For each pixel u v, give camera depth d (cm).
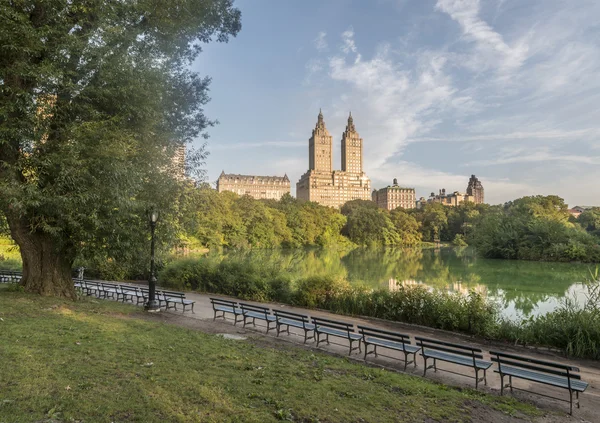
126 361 730
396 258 6781
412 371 939
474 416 644
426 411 634
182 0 1439
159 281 2492
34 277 1481
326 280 1852
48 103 1188
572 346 1165
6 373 598
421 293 1577
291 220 10138
